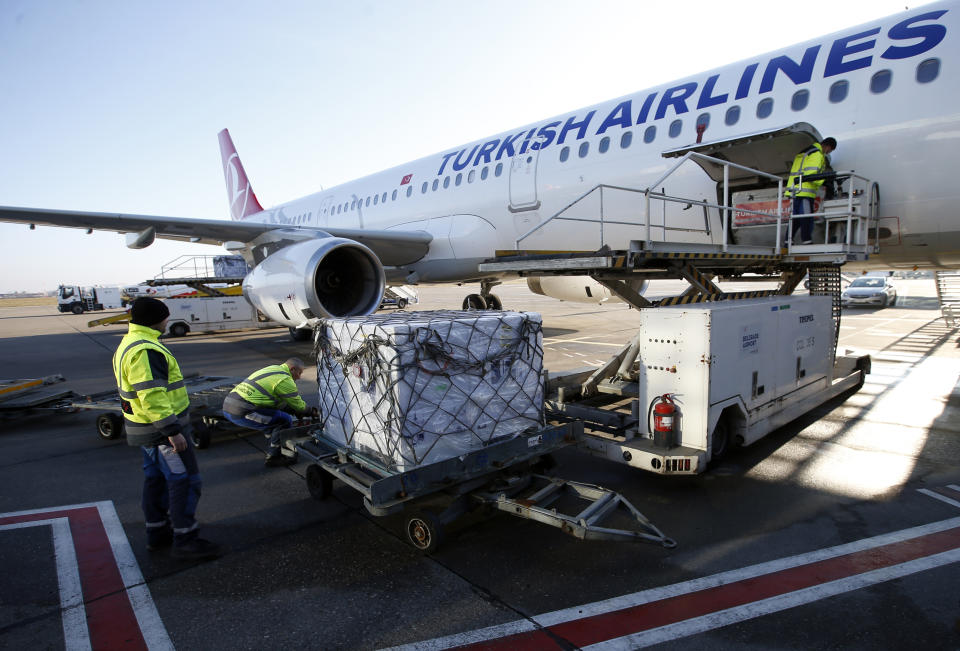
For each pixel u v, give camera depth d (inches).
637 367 242.5
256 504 168.9
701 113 285.6
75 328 923.4
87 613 112.3
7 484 188.9
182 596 118.3
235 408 200.5
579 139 343.0
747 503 157.8
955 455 192.5
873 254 261.1
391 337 130.4
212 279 781.9
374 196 526.3
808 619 103.4
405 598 115.6
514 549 136.4
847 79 242.8
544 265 194.5
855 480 172.2
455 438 141.9
